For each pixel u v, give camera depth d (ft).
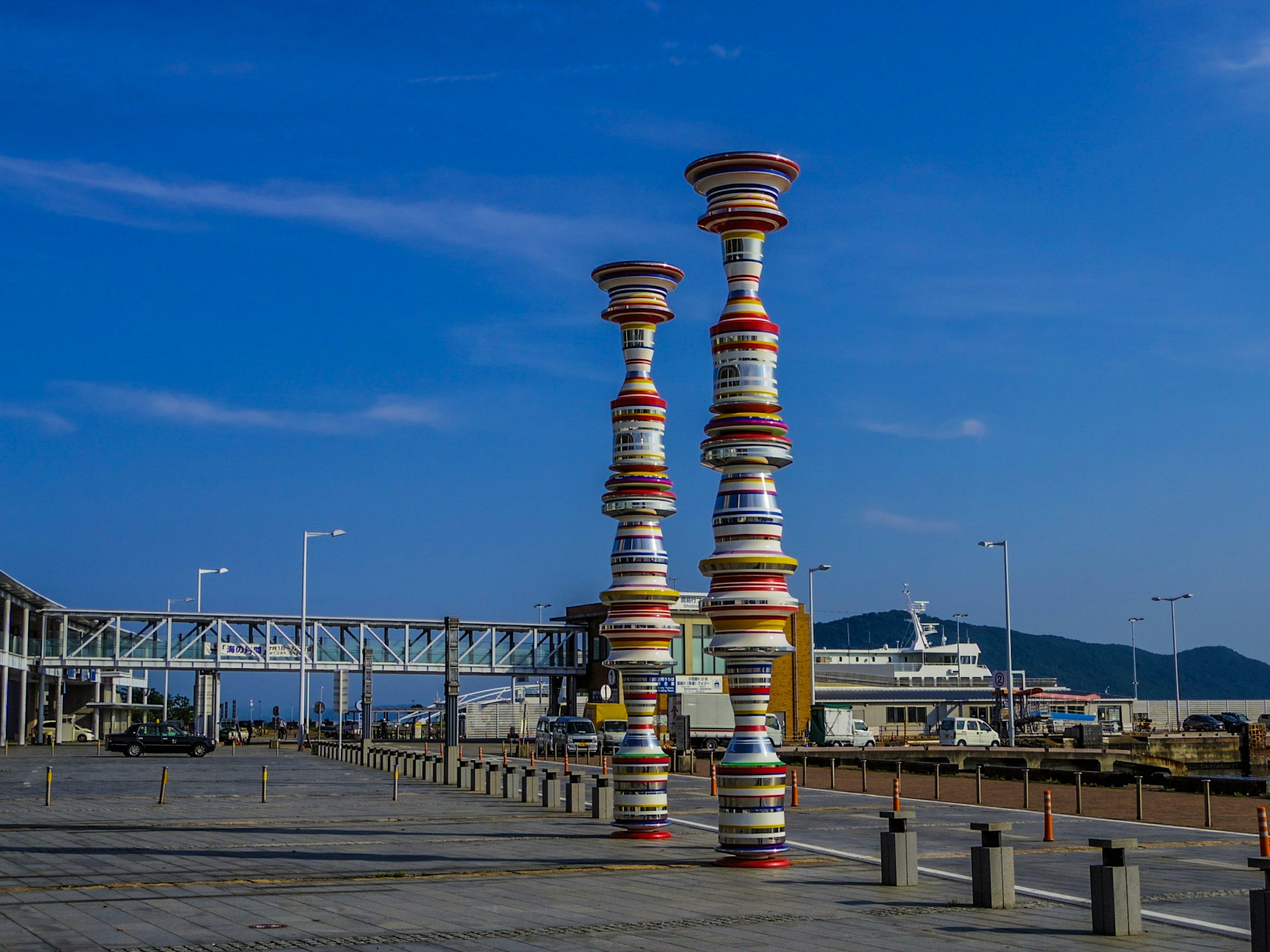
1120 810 112.06
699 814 97.71
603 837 78.48
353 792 117.50
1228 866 72.13
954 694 361.92
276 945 41.75
